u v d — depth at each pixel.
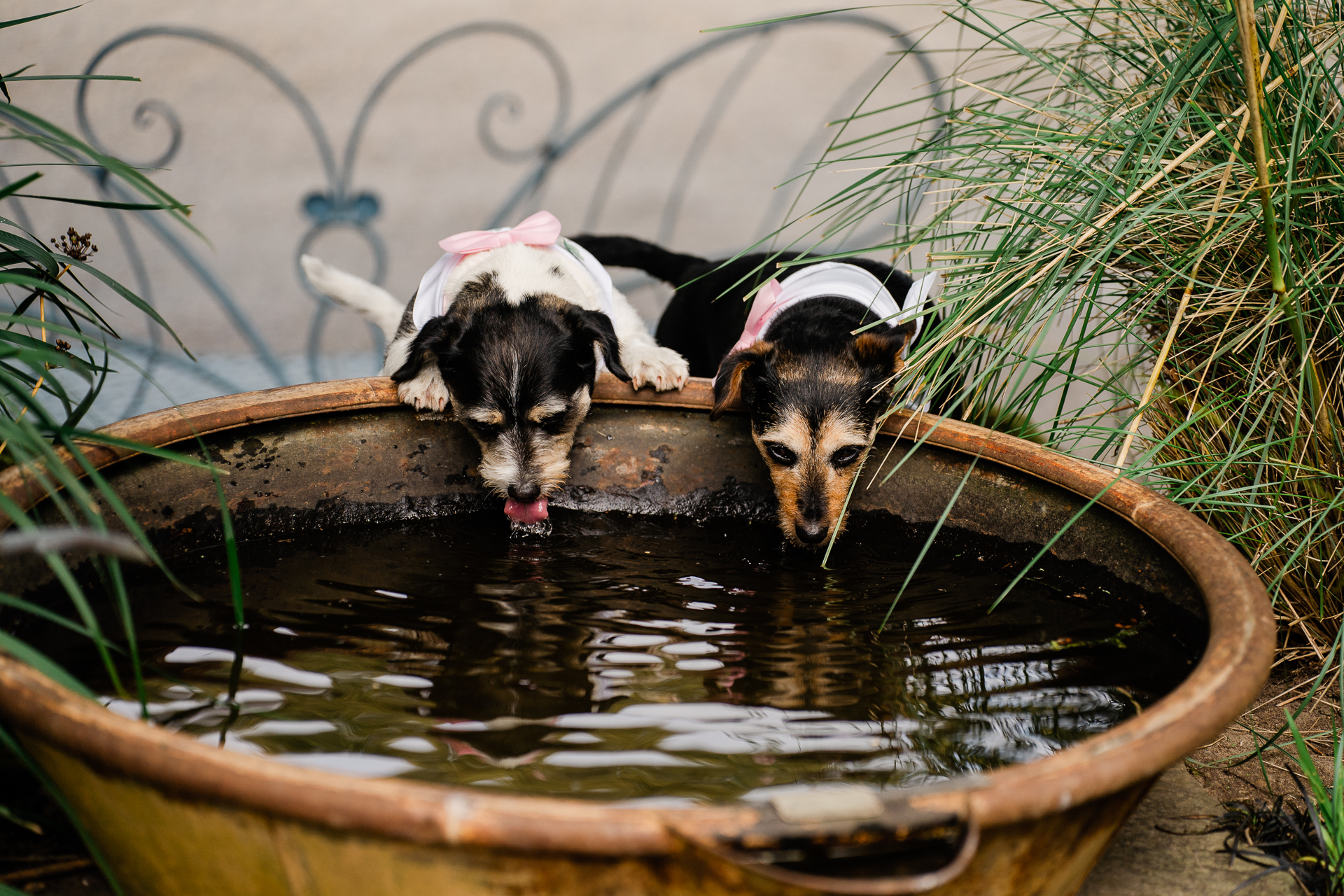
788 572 2.60
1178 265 2.51
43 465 1.97
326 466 2.76
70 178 5.05
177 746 1.19
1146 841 1.94
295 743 1.73
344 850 1.17
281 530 2.71
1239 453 2.34
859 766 1.72
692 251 5.72
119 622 2.13
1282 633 2.67
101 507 2.22
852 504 2.91
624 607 2.37
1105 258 2.45
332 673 1.99
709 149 5.60
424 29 5.25
